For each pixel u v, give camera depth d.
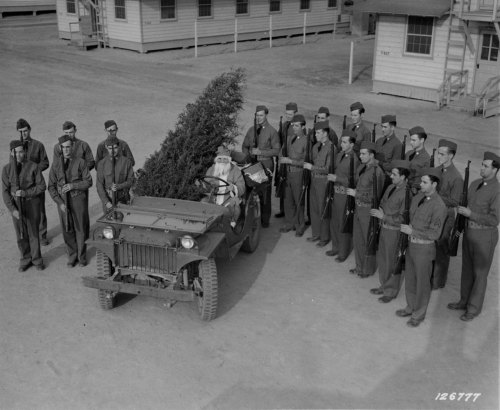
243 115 18.80
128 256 7.62
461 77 20.48
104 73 26.11
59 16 35.94
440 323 7.79
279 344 7.29
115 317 7.85
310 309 8.11
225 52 31.75
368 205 8.52
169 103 20.70
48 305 8.12
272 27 36.41
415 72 21.69
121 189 9.04
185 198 8.87
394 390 6.46
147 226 7.56
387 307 8.17
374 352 7.14
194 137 9.19
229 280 8.91
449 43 20.52
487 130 17.72
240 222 9.11
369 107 20.52
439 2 20.58
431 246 7.41
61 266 9.29
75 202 8.93
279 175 10.49
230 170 9.27
